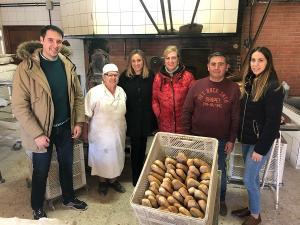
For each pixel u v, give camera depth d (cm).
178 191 122
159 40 398
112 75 225
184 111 211
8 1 489
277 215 227
